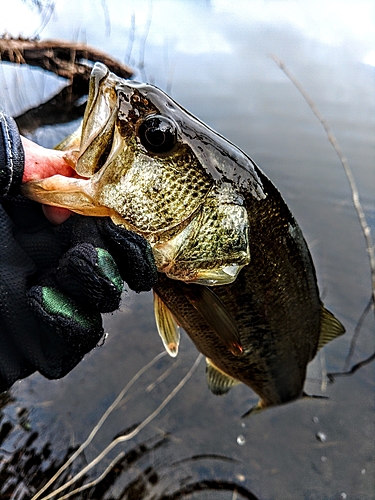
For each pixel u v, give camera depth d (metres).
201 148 0.16
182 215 0.16
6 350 0.13
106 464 0.29
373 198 0.52
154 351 0.36
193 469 0.30
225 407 0.34
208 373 0.27
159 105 0.15
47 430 0.30
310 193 0.54
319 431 0.33
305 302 0.22
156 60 0.84
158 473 0.29
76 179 0.14
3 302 0.12
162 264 0.16
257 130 0.67
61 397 0.33
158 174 0.15
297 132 0.66
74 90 0.66
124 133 0.15
